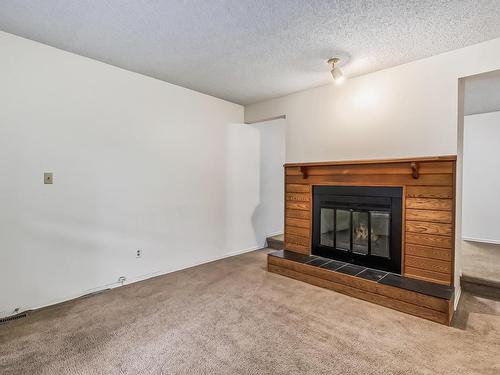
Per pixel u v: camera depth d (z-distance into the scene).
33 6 1.97
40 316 2.43
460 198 2.87
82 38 2.43
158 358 1.88
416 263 2.75
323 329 2.24
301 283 3.20
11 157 2.40
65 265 2.73
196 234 3.88
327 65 2.92
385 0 1.86
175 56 2.76
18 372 1.75
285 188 3.83
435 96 2.68
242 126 4.47
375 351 1.96
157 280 3.30
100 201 2.96
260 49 2.59
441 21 2.10
